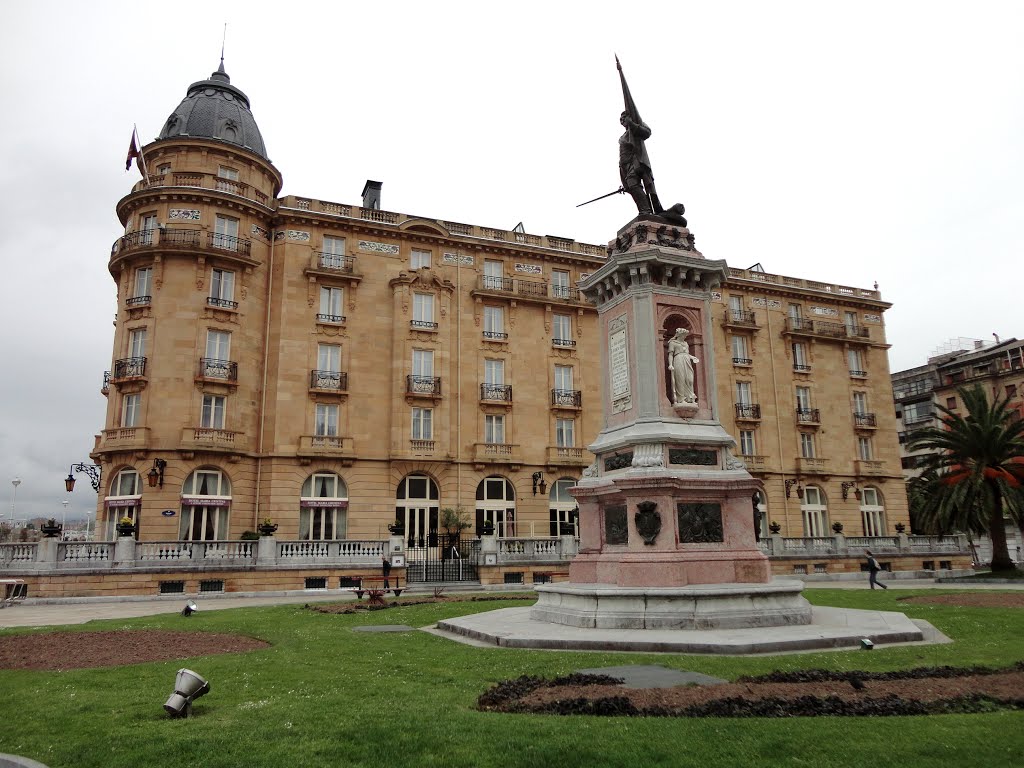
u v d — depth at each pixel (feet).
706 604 47.37
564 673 34.47
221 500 125.59
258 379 134.72
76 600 93.45
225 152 139.64
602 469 59.93
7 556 98.94
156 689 32.24
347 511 134.51
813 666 35.47
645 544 51.72
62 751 23.06
